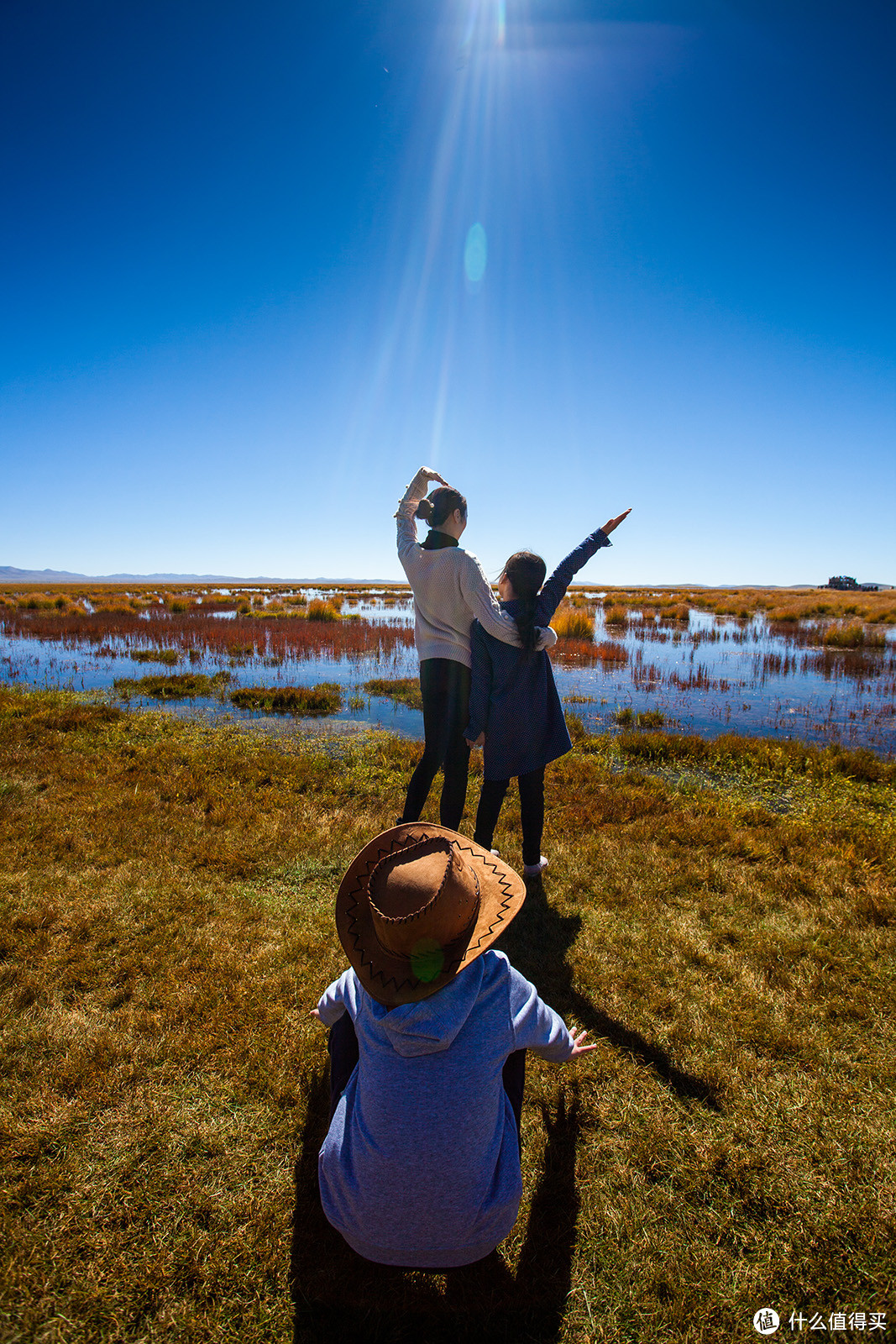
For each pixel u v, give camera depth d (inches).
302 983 104.3
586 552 125.3
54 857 147.4
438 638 122.6
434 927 51.3
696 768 255.9
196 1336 57.5
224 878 139.9
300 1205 69.2
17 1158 73.4
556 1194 71.7
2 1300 58.9
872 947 116.0
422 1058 52.8
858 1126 79.4
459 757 128.7
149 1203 68.7
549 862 150.3
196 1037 91.9
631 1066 89.0
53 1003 98.7
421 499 130.7
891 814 195.8
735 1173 73.2
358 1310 60.2
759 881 141.4
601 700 400.8
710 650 635.5
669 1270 63.7
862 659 566.9
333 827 168.4
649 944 117.5
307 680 471.5
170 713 339.6
